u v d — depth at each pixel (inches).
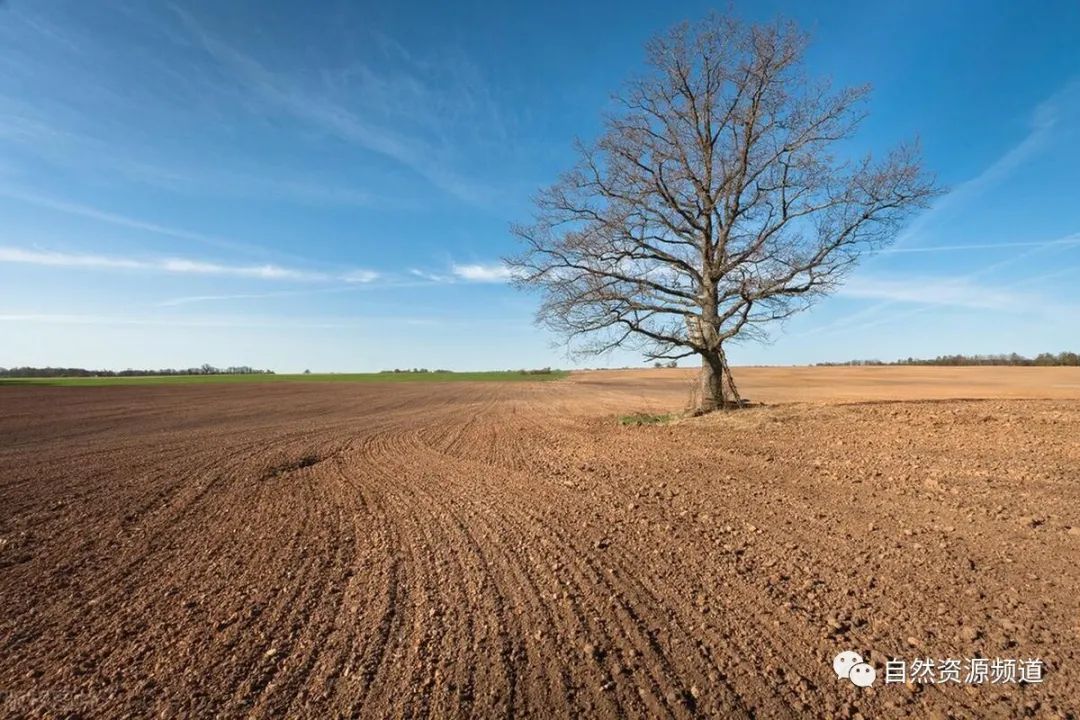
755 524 257.9
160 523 308.2
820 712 128.5
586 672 146.9
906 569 199.3
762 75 619.8
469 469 450.3
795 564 209.5
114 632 178.1
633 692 137.9
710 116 657.6
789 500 293.4
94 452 594.9
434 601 192.9
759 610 175.8
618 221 653.3
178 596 205.3
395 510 321.4
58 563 245.6
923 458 363.3
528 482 382.6
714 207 641.0
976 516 248.1
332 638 169.2
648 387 2295.8
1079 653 145.8
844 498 291.0
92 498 371.6
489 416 999.0
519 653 157.1
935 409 534.0
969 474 316.5
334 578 217.9
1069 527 226.5
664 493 323.6
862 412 555.8
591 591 195.2
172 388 2235.5
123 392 1929.1
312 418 1040.2
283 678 148.2
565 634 166.4
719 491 320.5
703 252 663.8
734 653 153.0
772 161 617.3
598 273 667.4
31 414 1130.0
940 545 219.0
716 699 134.1
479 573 216.4
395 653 159.2
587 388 2220.7
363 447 609.0
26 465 513.3
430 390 2197.3
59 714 135.4
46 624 185.3
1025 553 206.4
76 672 154.3
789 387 1688.0
